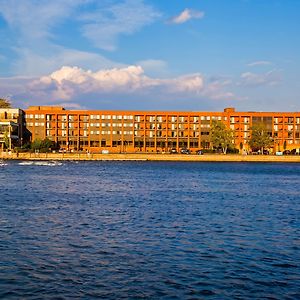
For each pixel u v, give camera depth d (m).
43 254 28.94
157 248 30.95
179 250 30.42
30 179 97.88
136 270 25.72
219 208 52.44
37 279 23.98
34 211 47.56
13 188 75.81
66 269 25.75
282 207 54.41
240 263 27.44
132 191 72.88
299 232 37.56
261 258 28.66
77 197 62.72
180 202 57.91
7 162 182.00
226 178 109.38
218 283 23.70
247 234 36.38
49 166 158.88
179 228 38.59
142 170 139.50
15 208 49.75
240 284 23.59
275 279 24.45
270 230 38.34
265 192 74.81
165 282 23.73
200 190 76.44
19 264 26.61
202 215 46.41
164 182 93.31
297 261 28.08
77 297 21.55
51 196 63.66
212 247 31.47
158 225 39.94
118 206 52.91
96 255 28.84
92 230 37.12
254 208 53.09
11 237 33.84
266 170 148.88
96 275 24.77
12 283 23.33
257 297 21.86
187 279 24.25
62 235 34.88
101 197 63.06
